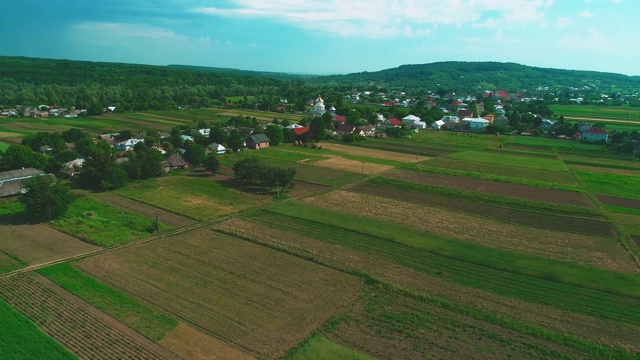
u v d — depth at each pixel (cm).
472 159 11831
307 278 4628
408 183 8975
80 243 5509
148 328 3650
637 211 7262
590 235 6131
